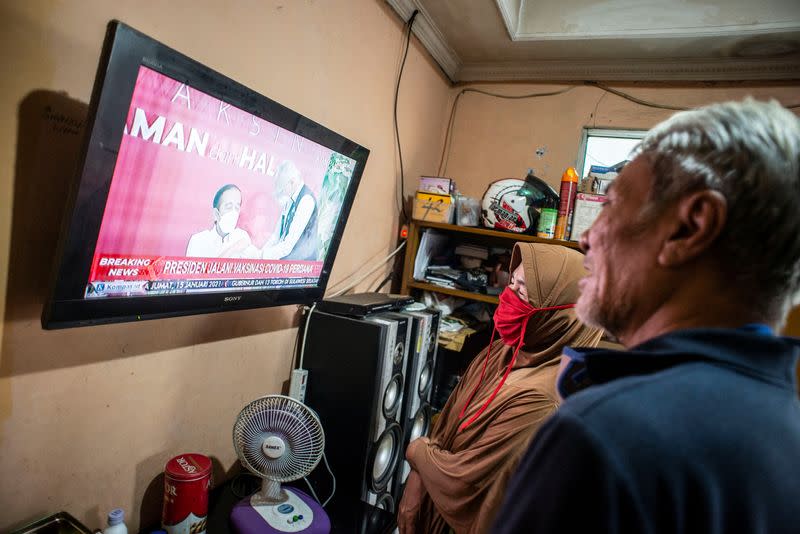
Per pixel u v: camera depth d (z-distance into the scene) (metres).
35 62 0.85
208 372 1.39
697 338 0.43
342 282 2.04
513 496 0.43
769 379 0.42
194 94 0.96
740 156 0.43
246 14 1.29
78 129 0.94
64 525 1.00
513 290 1.40
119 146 0.85
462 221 2.36
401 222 2.47
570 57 2.45
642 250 0.49
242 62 1.30
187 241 1.07
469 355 2.57
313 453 1.30
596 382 0.49
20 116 0.85
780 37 1.93
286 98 1.50
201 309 1.17
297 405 1.29
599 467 0.36
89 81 0.94
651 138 0.53
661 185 0.48
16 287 0.89
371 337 1.52
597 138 2.58
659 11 2.04
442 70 2.66
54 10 0.87
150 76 0.86
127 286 0.97
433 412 2.39
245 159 1.14
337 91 1.75
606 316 0.54
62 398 1.01
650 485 0.36
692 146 0.47
